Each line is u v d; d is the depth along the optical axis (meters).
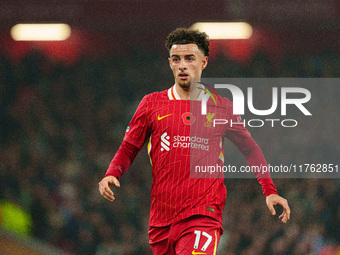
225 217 20.53
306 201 21.03
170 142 6.41
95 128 27.00
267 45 26.83
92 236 20.88
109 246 20.62
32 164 24.30
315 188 21.64
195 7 25.69
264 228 20.14
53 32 26.75
